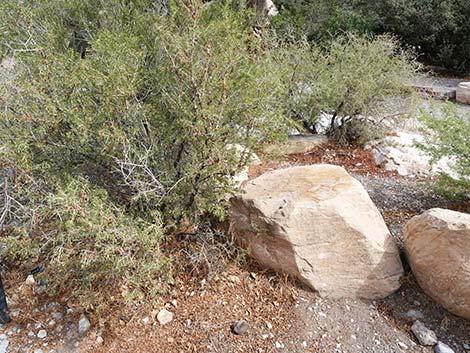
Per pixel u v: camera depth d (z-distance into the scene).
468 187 3.30
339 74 4.74
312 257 2.50
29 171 2.19
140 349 2.17
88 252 2.12
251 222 2.62
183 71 2.29
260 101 2.45
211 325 2.30
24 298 2.51
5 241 2.12
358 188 2.79
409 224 2.60
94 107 2.38
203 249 2.63
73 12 3.84
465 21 9.75
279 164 4.23
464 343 2.28
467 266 2.19
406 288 2.59
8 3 2.81
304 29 8.45
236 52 2.38
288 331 2.30
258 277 2.61
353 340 2.28
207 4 2.86
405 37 10.22
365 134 4.82
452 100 7.84
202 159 2.35
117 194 2.63
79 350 2.18
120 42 2.56
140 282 2.25
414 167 4.22
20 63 2.54
